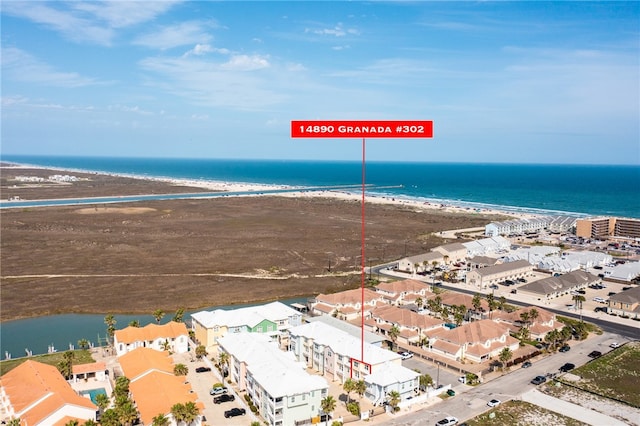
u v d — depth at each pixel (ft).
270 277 562.25
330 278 561.02
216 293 495.00
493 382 300.61
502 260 618.03
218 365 326.24
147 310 444.14
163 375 272.72
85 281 526.16
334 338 327.06
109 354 342.64
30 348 357.82
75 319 422.00
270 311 386.32
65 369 287.07
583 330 375.25
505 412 262.26
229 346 311.88
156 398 245.45
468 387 294.25
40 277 538.88
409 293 474.49
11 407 238.48
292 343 349.82
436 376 311.47
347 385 270.46
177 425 234.99
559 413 261.03
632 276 554.46
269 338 329.52
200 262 623.36
